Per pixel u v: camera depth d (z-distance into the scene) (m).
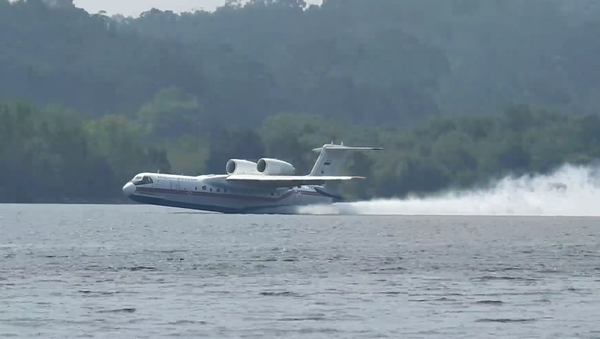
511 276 116.50
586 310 89.81
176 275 116.19
